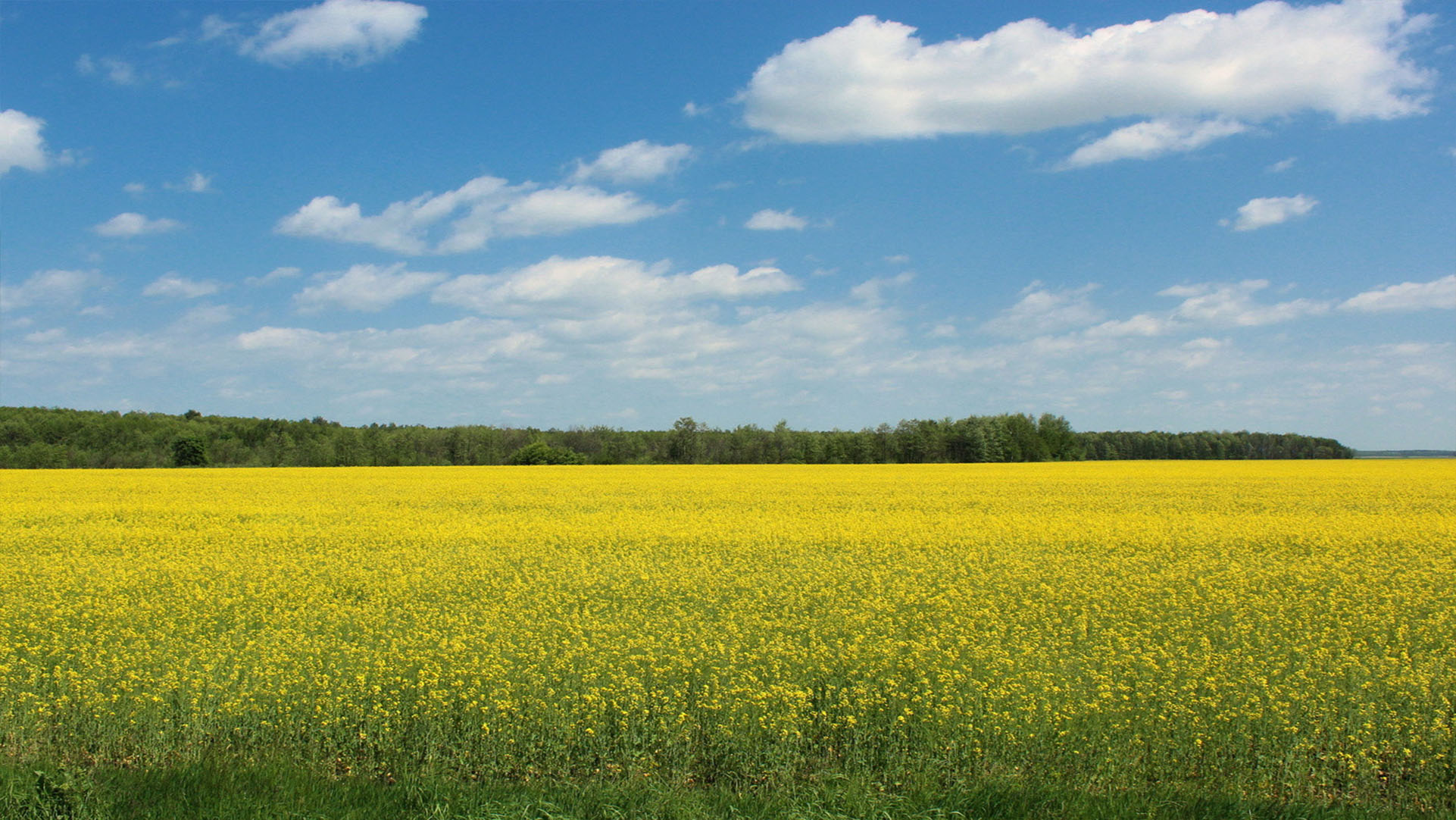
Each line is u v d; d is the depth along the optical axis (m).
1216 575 13.82
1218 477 41.12
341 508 25.23
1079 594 12.28
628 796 6.30
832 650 9.13
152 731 7.28
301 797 6.18
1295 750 6.86
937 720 7.17
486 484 36.28
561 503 27.03
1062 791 6.29
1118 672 8.48
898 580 13.27
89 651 9.18
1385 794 6.62
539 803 6.13
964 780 6.62
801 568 14.62
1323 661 8.55
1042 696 7.48
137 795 6.24
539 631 9.98
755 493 30.91
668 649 9.16
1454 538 17.88
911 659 8.63
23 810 6.07
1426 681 7.83
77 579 13.12
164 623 10.52
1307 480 38.09
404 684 7.77
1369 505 25.52
